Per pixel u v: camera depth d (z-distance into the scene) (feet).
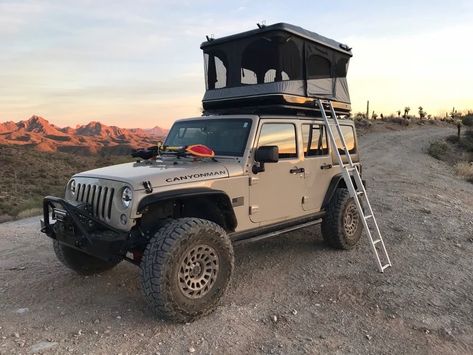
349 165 20.38
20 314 14.19
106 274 18.13
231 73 19.51
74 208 13.94
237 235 16.20
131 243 13.57
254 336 12.90
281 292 16.39
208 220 15.42
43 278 17.74
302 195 19.06
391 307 15.17
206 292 13.84
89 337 12.64
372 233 24.67
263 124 17.25
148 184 13.51
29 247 23.07
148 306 14.38
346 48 22.50
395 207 32.01
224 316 14.05
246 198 16.34
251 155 16.53
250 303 15.29
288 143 18.43
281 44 17.74
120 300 15.44
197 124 18.86
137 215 13.38
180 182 14.21
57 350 11.87
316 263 19.63
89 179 15.34
